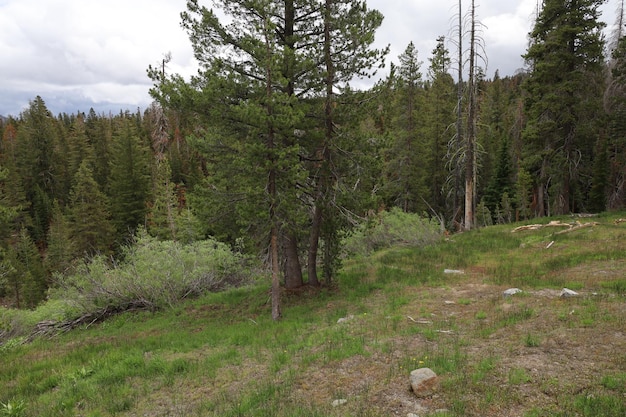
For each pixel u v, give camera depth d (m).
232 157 12.64
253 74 12.78
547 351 7.12
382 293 13.58
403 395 6.30
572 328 7.88
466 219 26.19
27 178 51.19
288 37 13.01
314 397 6.69
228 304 15.44
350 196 13.58
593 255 14.77
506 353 7.27
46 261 38.47
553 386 5.88
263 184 11.72
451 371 6.77
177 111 12.88
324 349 8.80
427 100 39.00
